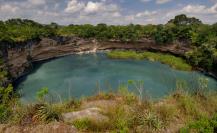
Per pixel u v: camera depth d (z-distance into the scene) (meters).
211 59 67.62
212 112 19.75
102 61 88.50
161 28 100.25
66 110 20.77
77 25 125.00
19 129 15.87
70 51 107.75
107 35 109.94
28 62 79.31
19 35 81.00
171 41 92.69
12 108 20.59
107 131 16.94
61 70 76.06
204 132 15.51
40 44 92.75
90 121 17.48
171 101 22.30
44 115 16.89
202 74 67.06
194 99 22.34
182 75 65.12
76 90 53.94
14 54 71.56
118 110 19.64
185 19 113.44
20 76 69.62
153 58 88.12
